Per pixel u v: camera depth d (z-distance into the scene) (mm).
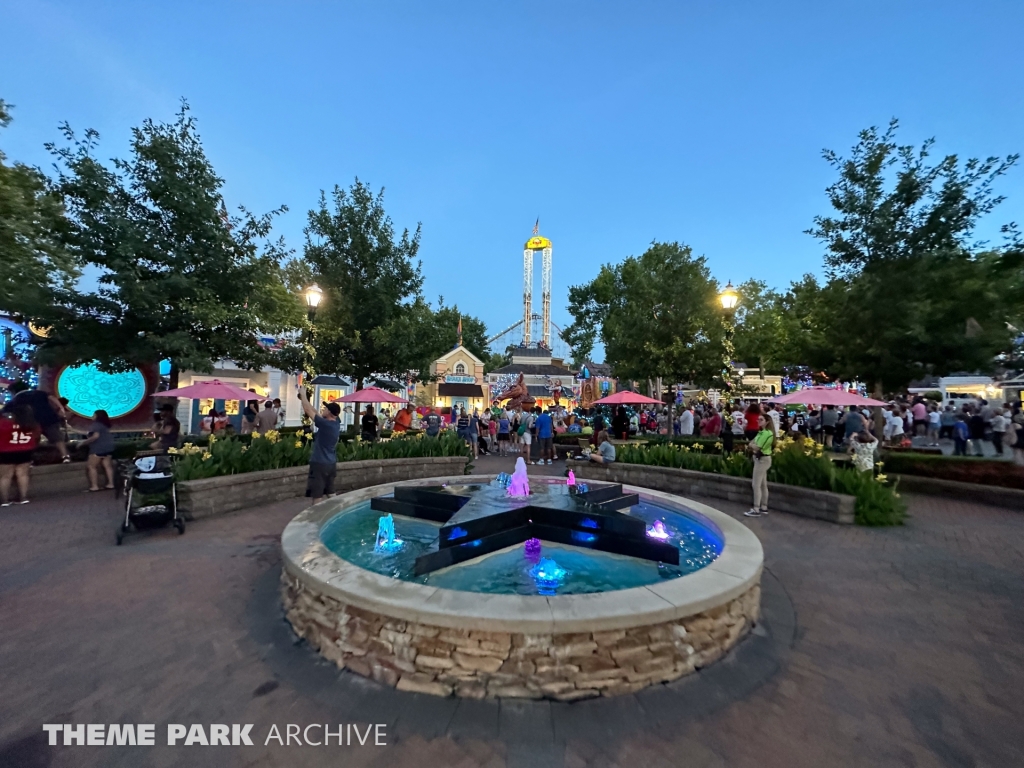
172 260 11070
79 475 9789
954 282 11023
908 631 4172
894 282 11578
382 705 3111
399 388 18625
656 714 3039
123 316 11289
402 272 16422
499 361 61219
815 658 3721
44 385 15125
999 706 3135
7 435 8539
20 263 8945
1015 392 23828
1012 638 4055
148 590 4898
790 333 18484
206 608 4500
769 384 30500
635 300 19672
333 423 8055
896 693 3271
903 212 12172
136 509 6480
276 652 3744
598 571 4918
